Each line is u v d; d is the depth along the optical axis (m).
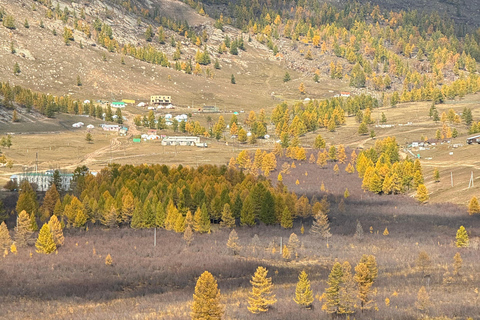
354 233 151.50
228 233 152.75
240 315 90.06
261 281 92.19
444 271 115.06
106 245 136.75
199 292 81.81
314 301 97.44
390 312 90.31
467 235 137.62
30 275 111.81
